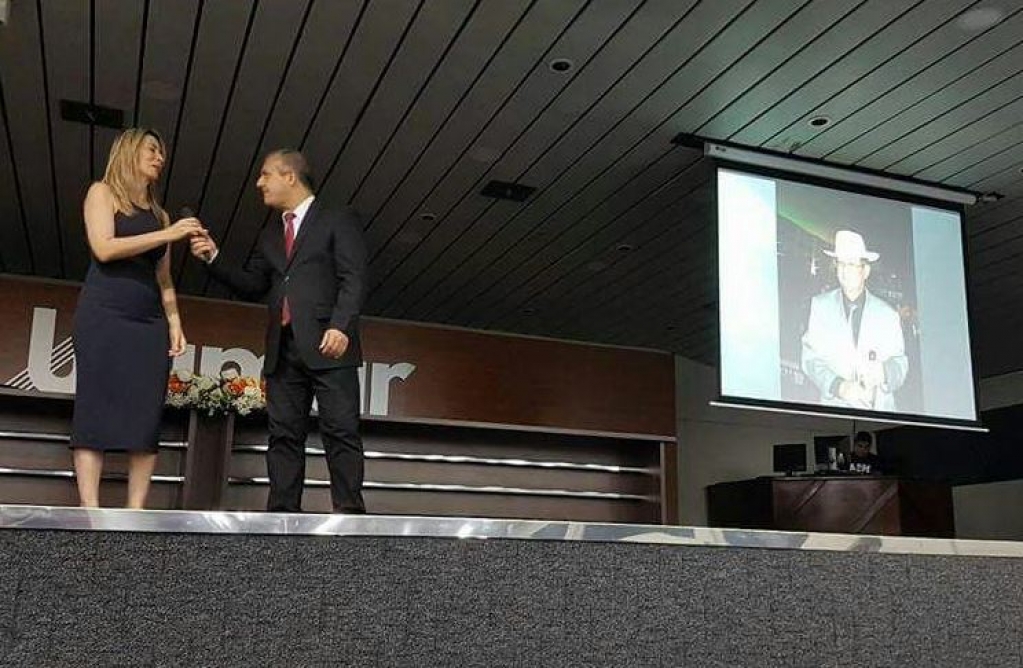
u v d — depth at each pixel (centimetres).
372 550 129
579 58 457
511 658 131
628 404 733
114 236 241
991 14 416
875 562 149
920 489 634
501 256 715
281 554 125
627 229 660
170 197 611
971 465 1016
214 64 464
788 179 543
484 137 535
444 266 738
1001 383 1012
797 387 513
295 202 284
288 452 272
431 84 482
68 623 117
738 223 525
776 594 143
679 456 1034
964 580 153
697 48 447
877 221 558
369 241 687
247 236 673
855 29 430
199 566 123
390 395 679
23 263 732
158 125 523
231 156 559
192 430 379
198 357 636
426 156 557
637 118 512
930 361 547
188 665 120
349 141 541
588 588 136
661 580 139
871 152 546
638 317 867
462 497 480
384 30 437
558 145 543
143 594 120
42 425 404
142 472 235
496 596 132
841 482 641
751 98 491
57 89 486
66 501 405
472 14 424
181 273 754
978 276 721
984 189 588
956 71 462
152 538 122
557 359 723
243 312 652
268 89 488
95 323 232
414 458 471
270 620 124
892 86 477
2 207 629
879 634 147
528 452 489
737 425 1068
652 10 418
